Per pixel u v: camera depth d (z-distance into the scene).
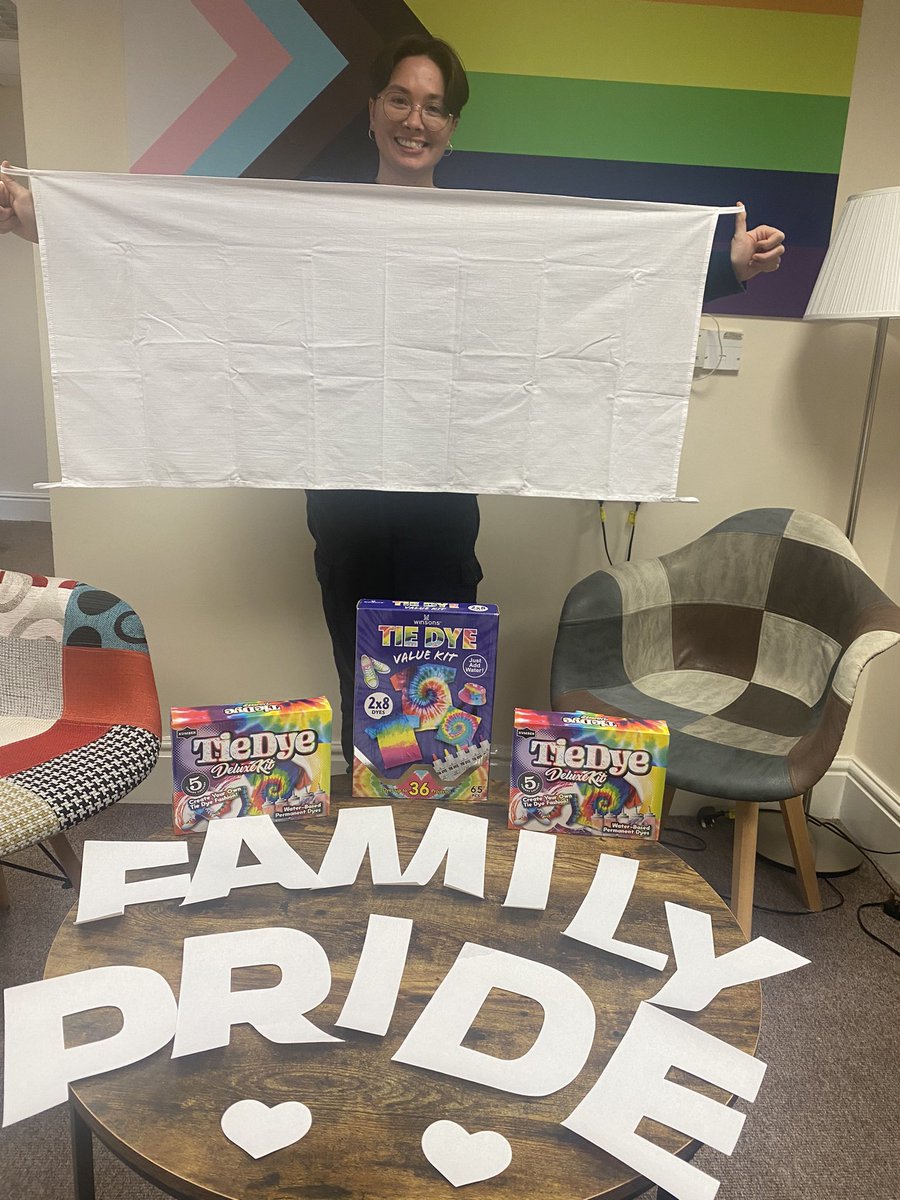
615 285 1.41
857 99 1.87
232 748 1.13
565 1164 0.71
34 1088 0.76
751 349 2.00
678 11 1.78
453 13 1.75
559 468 1.50
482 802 1.26
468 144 1.83
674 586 1.96
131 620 1.60
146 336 1.39
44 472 5.18
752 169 1.88
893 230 1.60
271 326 1.40
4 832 1.21
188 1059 0.80
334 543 1.75
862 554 2.16
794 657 1.86
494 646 1.20
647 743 1.15
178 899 1.01
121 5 1.72
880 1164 1.30
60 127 1.79
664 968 0.94
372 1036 0.83
